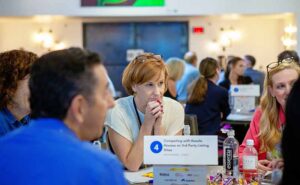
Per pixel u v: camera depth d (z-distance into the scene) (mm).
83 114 967
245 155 1854
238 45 9312
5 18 8414
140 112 2100
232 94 4449
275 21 9203
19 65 1703
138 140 2002
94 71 969
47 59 978
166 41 9227
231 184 1751
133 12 7996
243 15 8164
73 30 9414
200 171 1617
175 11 7949
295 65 1998
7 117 1747
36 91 966
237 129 4242
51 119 958
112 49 9320
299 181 1010
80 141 954
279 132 2078
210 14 7965
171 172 1635
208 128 3939
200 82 4008
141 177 1900
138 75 2020
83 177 869
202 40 9219
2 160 904
